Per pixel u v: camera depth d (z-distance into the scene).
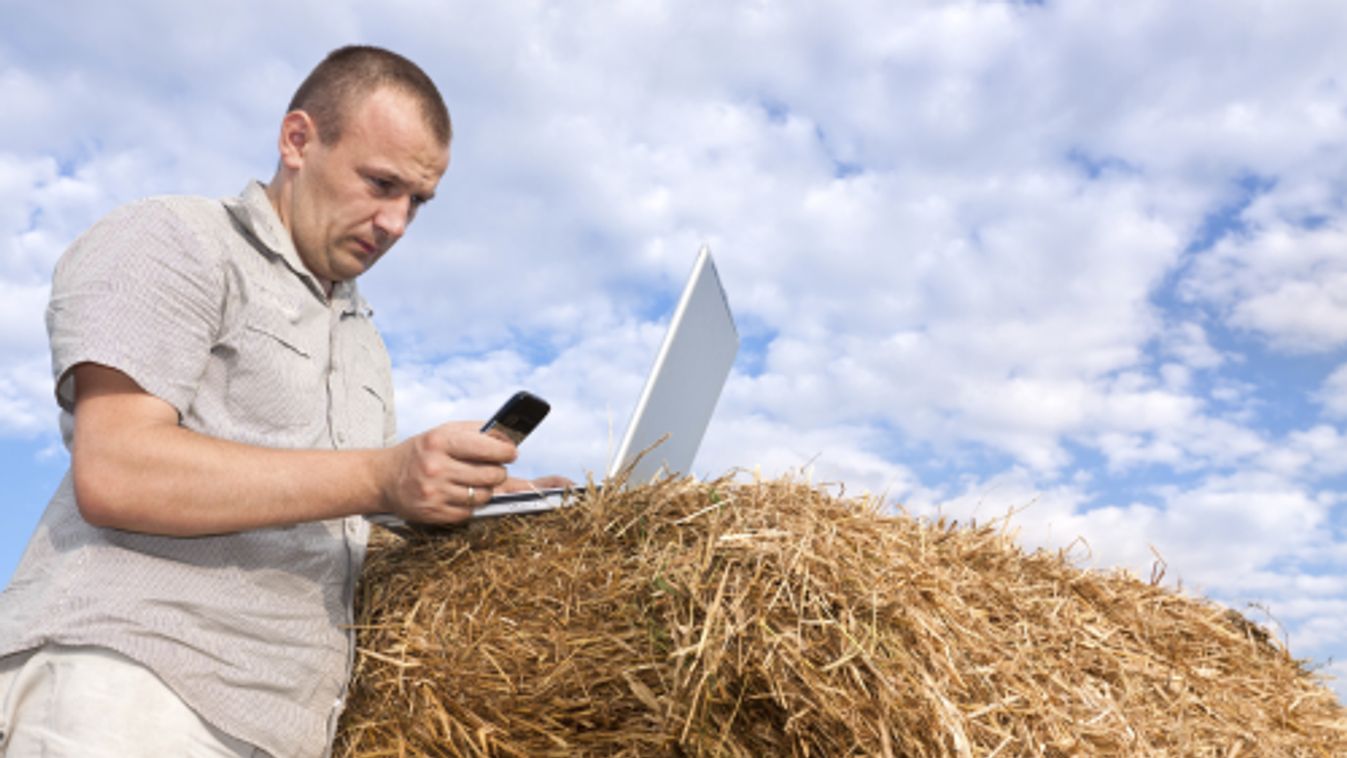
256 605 1.71
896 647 1.61
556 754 1.73
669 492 1.82
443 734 1.74
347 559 1.88
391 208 1.91
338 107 1.84
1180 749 1.89
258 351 1.77
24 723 1.58
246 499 1.60
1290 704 2.26
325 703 1.80
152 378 1.61
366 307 2.17
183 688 1.61
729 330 2.39
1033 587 2.14
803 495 1.90
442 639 1.78
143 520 1.57
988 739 1.62
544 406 1.71
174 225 1.72
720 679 1.61
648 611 1.69
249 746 1.70
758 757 1.64
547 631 1.74
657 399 1.94
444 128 1.92
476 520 1.95
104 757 1.54
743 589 1.64
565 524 1.87
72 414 1.73
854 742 1.57
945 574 1.84
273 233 1.85
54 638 1.57
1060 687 1.81
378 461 1.69
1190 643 2.29
